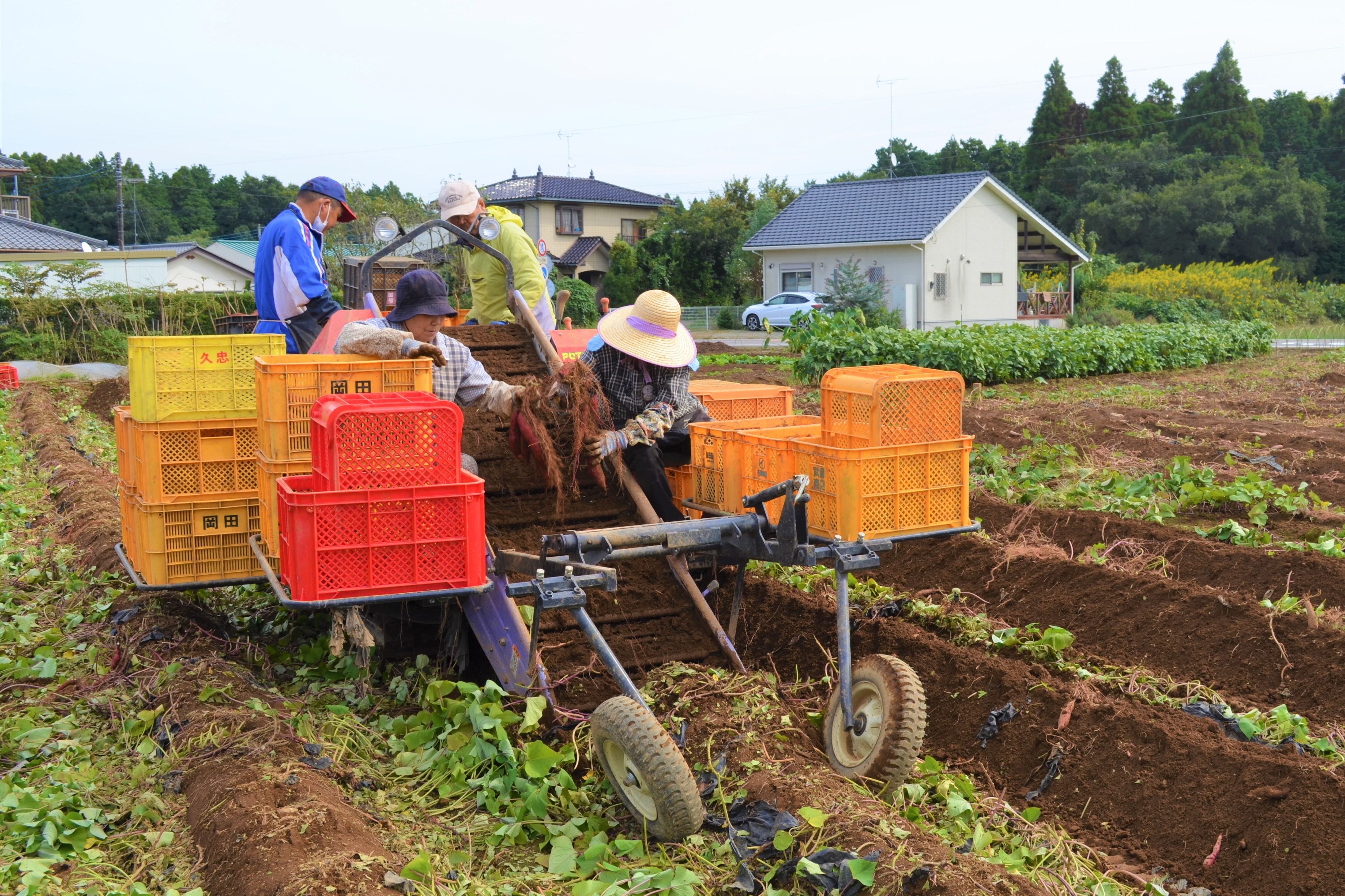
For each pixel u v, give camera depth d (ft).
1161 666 18.83
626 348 17.94
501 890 11.56
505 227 22.98
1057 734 16.30
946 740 17.37
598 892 11.05
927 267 116.98
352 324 15.78
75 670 17.74
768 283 130.00
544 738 14.90
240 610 20.67
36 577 23.22
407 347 15.35
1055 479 32.50
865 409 16.05
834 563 14.80
